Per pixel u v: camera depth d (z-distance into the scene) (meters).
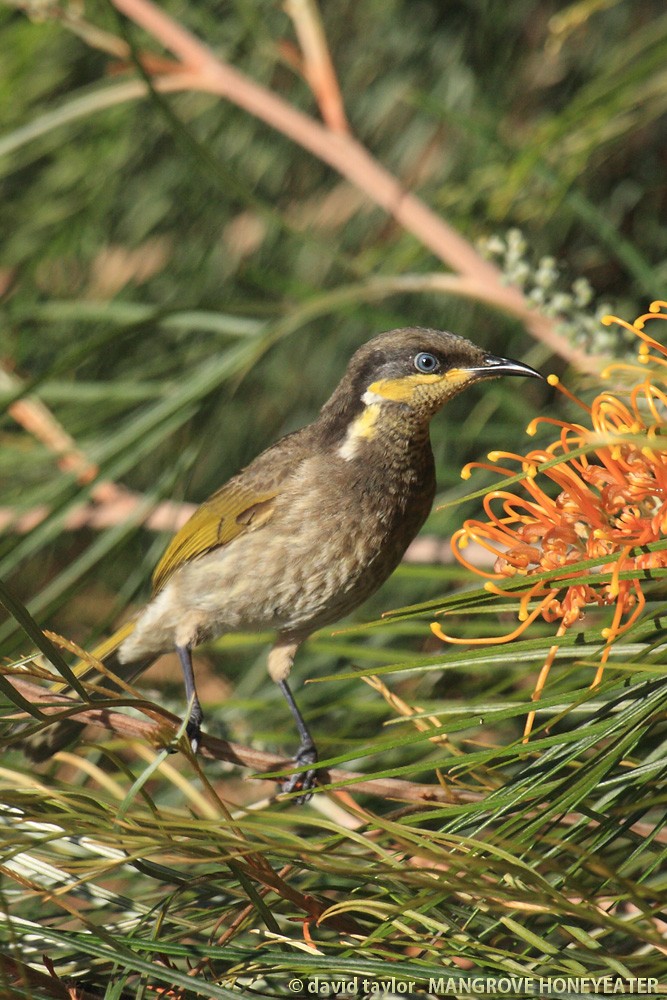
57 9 8.25
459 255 8.17
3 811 4.07
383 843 4.87
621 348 6.04
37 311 8.81
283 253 9.83
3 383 7.91
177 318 8.07
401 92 9.64
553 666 5.32
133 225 9.62
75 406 8.07
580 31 9.57
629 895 3.66
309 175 9.91
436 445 8.97
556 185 7.87
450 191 8.95
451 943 3.83
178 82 8.65
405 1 9.69
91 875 4.11
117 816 3.83
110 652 7.91
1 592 3.89
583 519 4.16
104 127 9.17
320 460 7.46
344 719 7.11
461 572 6.05
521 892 3.45
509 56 9.62
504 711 3.86
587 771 3.88
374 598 8.57
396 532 7.45
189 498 9.84
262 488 7.46
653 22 9.55
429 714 4.15
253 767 5.93
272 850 3.77
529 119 9.60
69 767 7.00
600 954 3.66
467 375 7.29
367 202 9.88
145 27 8.75
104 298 9.52
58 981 4.11
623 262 9.16
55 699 5.64
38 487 7.95
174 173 9.57
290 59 8.77
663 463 4.04
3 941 4.44
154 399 7.99
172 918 4.46
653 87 7.50
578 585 3.96
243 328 7.93
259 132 9.73
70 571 6.75
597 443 3.80
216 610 7.62
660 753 4.04
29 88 9.07
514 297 7.73
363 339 9.94
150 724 5.54
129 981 4.36
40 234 9.23
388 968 3.62
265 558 7.43
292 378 9.99
